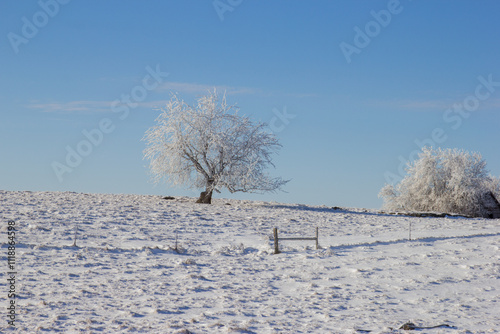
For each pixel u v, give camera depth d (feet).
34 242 80.33
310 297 53.83
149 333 37.65
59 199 142.41
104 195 168.66
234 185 167.12
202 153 168.04
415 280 63.31
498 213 211.61
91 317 42.27
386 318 45.21
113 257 74.02
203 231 105.70
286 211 148.87
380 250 85.61
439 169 217.15
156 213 125.29
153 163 168.35
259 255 81.61
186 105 170.30
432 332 40.06
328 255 80.79
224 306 48.47
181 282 59.93
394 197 224.53
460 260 76.38
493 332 40.16
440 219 153.38
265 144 169.48
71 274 60.90
